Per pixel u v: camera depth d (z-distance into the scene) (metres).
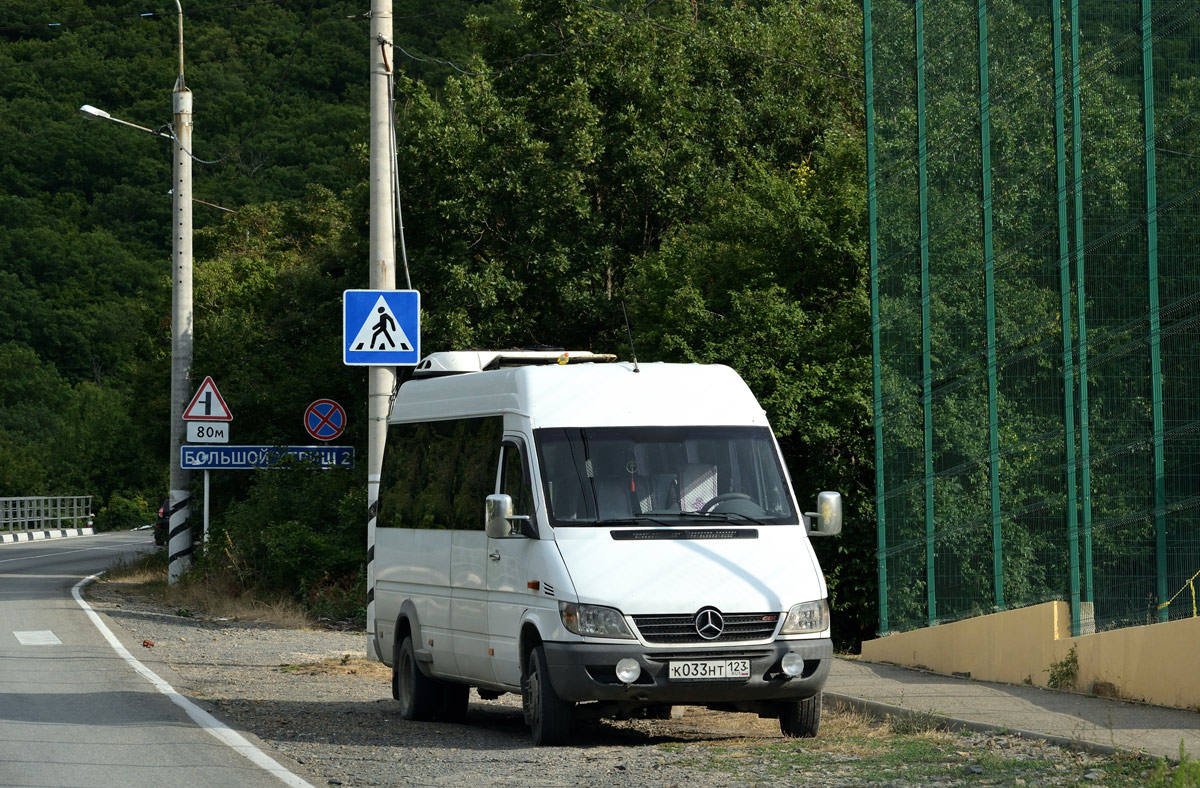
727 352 78.19
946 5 55.44
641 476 42.06
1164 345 45.75
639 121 106.88
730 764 36.31
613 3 113.31
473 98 105.00
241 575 98.88
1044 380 50.34
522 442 42.75
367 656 65.81
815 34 124.00
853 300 79.38
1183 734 37.38
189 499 113.56
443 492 48.12
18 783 34.44
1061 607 48.84
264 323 131.75
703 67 114.69
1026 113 51.59
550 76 106.94
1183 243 45.50
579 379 44.03
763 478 43.06
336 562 94.69
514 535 41.50
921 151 56.19
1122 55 47.66
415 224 103.88
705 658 38.66
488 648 43.12
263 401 117.62
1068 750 36.16
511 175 101.56
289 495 102.19
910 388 56.81
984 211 53.16
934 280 55.44
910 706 44.72
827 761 36.38
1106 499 47.12
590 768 36.03
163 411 154.75
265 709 50.44
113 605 99.00
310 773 35.91
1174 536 45.16
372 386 65.88
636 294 95.00
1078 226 48.44
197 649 72.38
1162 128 46.28
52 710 48.25
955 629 53.59
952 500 54.31
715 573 39.62
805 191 89.00
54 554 185.88
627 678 38.25
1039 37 51.41
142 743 40.94
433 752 39.94
